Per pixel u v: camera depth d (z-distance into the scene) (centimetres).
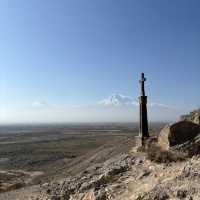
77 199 1745
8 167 6862
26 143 12812
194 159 1540
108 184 1766
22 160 7806
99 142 11894
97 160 3356
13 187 3631
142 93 2667
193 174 1331
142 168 1805
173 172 1492
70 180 2141
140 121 2648
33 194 2173
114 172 1883
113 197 1548
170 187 1298
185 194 1187
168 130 1900
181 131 1864
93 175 2055
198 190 1168
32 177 5366
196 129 1866
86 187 1833
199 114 2178
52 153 9012
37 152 9444
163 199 1242
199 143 1733
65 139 14525
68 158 7688
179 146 1778
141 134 2611
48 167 6444
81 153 8719
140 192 1428
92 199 1623
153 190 1340
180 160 1688
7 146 11669
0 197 2375
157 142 2173
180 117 2402
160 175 1545
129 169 1895
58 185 2147
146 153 2025
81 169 3288
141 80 2653
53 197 1903
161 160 1759
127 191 1545
